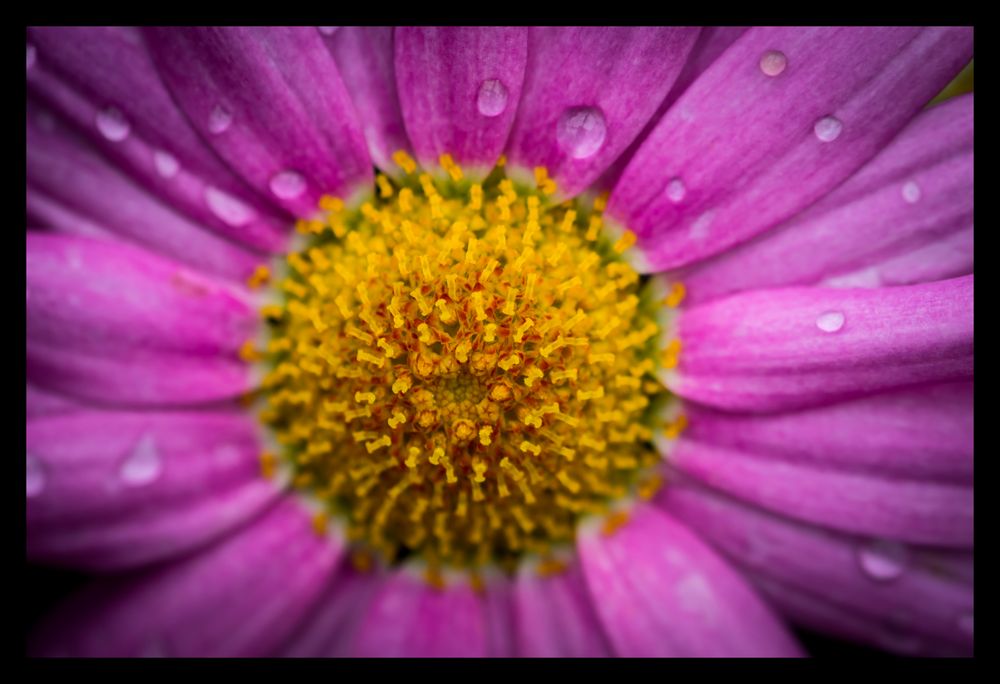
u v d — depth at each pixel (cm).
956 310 6
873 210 6
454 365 6
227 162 6
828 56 6
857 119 6
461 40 6
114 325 6
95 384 6
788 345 6
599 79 6
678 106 6
